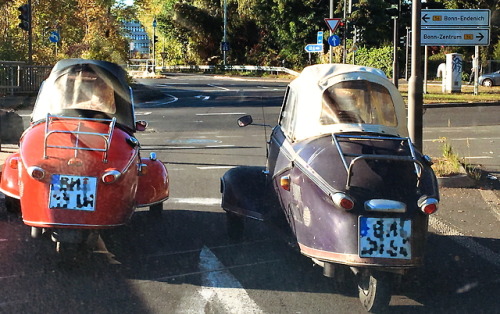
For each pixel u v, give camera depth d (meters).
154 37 52.03
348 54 45.94
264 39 62.81
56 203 5.69
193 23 64.00
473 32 15.38
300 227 5.37
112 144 6.09
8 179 6.52
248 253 6.69
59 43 34.88
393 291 5.62
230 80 46.09
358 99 5.84
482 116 22.14
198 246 6.92
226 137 16.55
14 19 32.69
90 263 6.21
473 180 10.49
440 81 45.31
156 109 24.31
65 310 5.00
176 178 10.71
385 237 4.89
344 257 4.91
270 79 48.22
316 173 5.20
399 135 5.78
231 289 5.58
